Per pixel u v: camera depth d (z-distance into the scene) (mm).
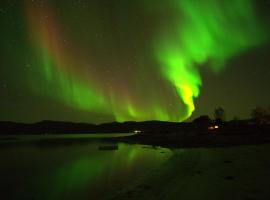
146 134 114062
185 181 17594
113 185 20531
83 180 24344
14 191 20500
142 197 15125
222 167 22266
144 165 31484
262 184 15227
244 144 45906
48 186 22312
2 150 62969
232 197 13023
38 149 65188
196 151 40469
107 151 56031
